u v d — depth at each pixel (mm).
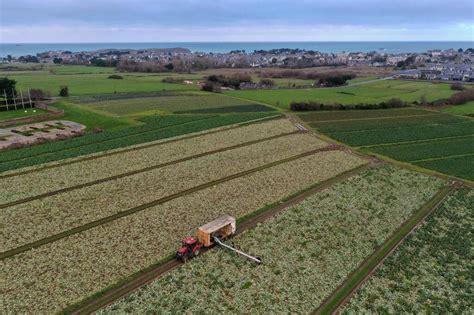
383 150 67875
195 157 61250
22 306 27484
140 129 76625
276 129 79875
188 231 38344
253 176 53469
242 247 35906
